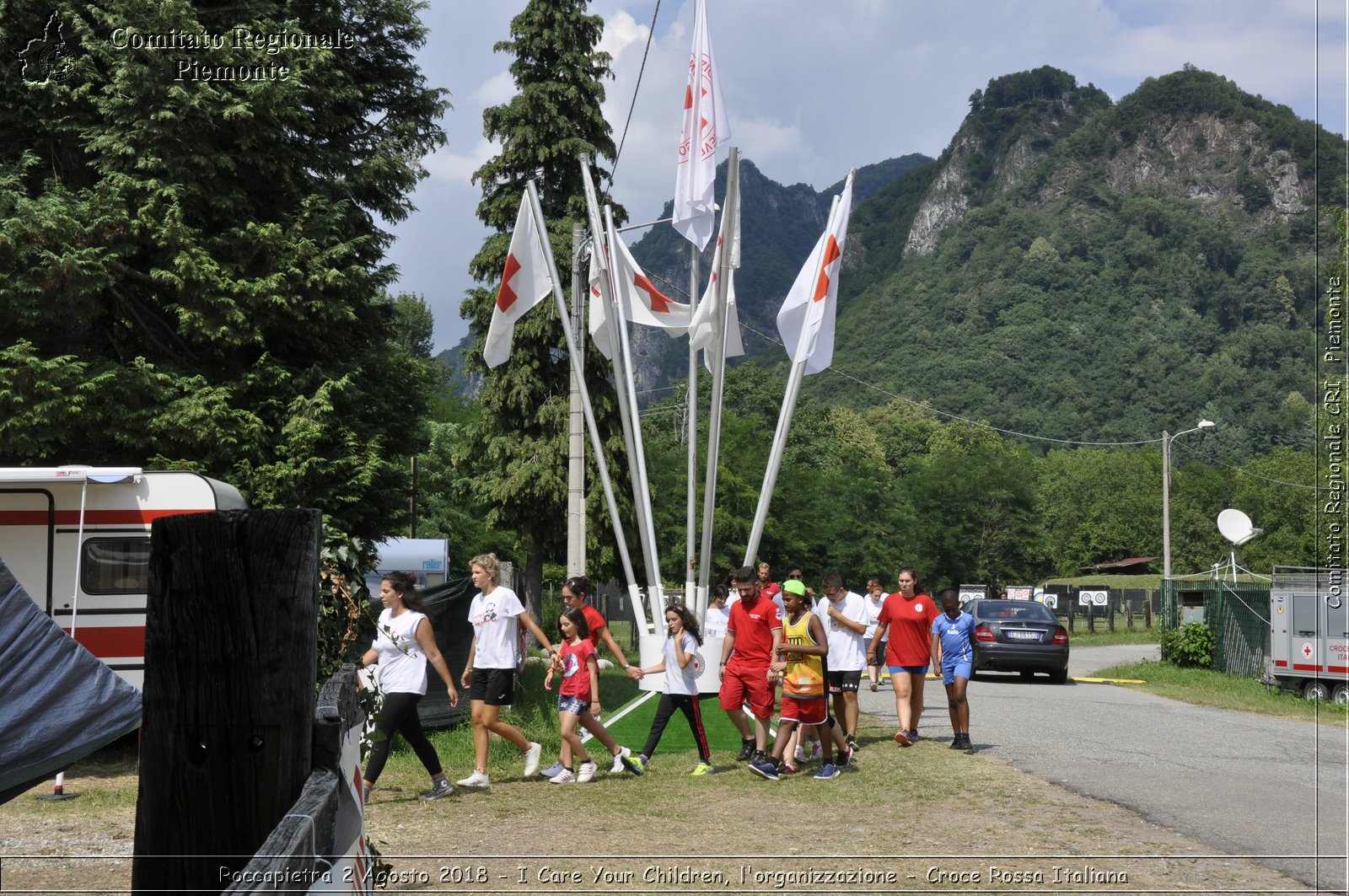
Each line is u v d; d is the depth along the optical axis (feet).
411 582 31.04
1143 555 311.47
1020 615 73.82
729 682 37.35
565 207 107.86
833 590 39.65
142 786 10.68
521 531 106.83
